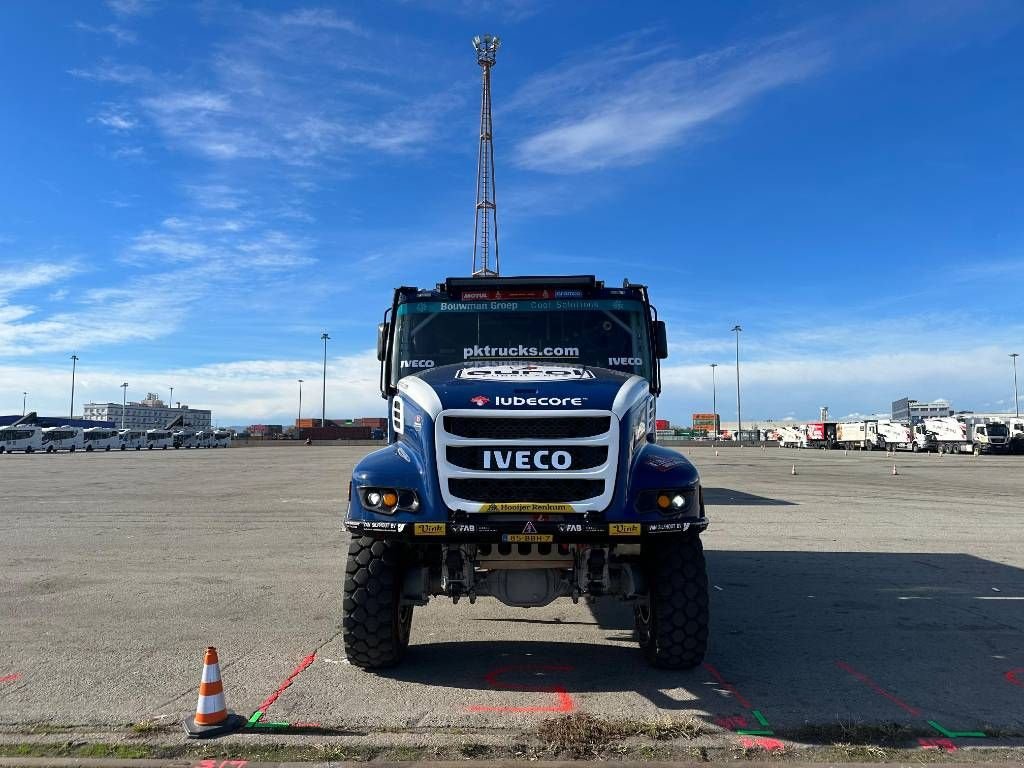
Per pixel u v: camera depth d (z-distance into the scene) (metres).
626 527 4.46
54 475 29.12
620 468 4.58
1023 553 10.31
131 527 13.05
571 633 6.22
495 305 6.49
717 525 13.16
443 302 6.52
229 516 14.70
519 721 4.25
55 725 4.20
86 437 65.69
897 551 10.47
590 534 4.46
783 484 23.44
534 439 4.56
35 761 3.74
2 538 11.75
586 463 4.56
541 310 6.47
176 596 7.59
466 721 4.25
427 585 5.09
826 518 14.19
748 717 4.32
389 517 4.61
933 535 11.97
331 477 27.08
